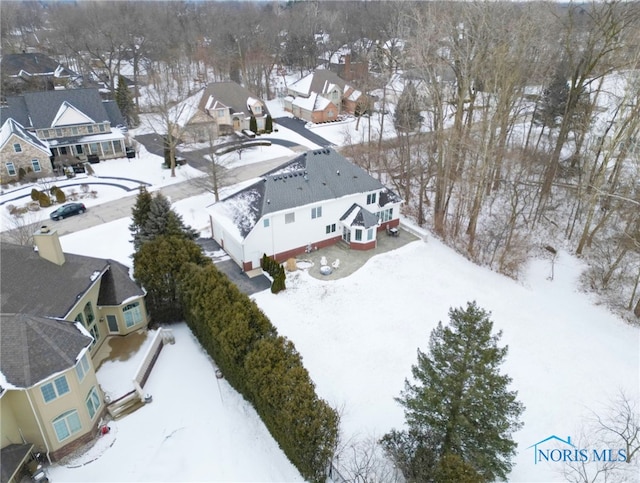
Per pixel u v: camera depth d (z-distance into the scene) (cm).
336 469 1995
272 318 2978
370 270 3494
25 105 5638
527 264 3741
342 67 10025
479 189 3666
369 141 5475
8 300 2289
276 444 2181
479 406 1820
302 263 3572
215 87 6944
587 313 3198
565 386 2544
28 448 1958
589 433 2269
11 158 4997
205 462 2091
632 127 3406
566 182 4603
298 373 2028
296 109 7675
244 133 6781
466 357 1814
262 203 3469
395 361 2664
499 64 3531
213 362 2647
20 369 1889
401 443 1989
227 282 2598
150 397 2380
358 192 3803
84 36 8706
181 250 2853
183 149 6069
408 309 3092
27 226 3750
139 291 2730
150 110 7138
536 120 5656
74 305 2367
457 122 4000
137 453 2120
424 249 3816
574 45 4484
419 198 4388
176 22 12269
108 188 4938
